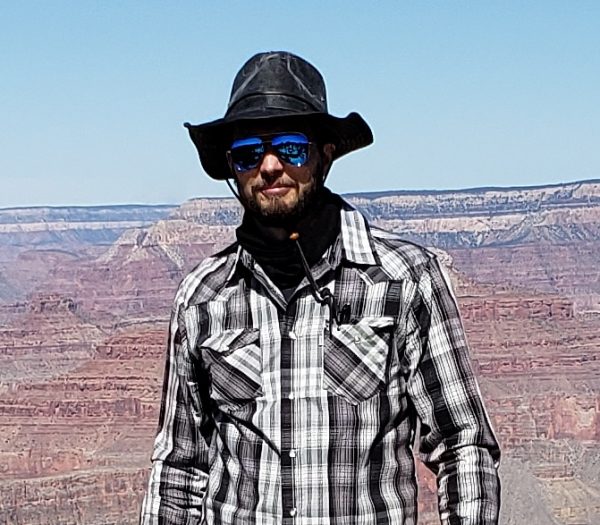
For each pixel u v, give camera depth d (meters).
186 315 4.80
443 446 4.59
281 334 4.58
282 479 4.47
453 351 4.58
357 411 4.46
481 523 4.44
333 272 4.60
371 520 4.44
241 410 4.59
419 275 4.60
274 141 4.55
